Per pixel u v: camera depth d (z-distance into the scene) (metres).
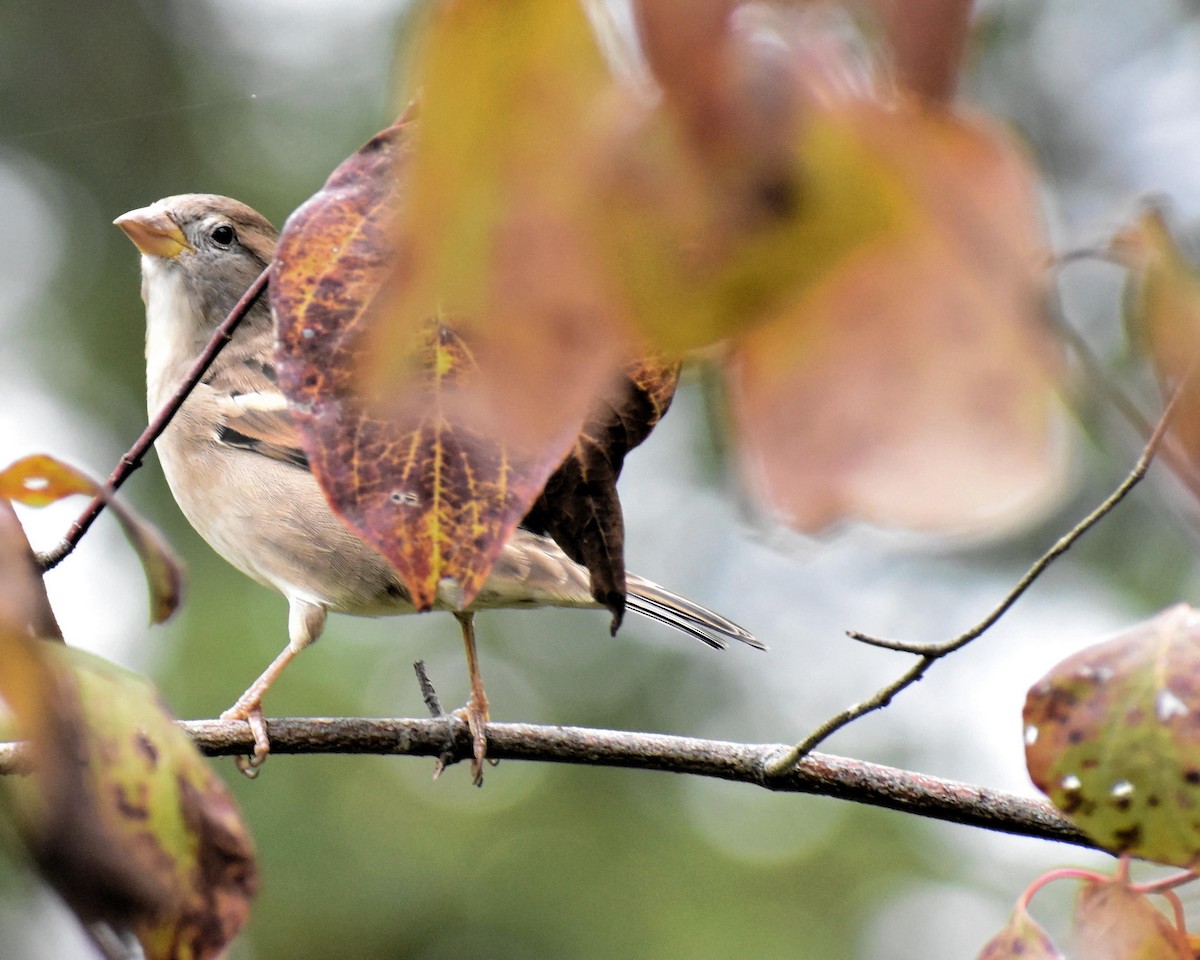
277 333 3.02
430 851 15.53
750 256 1.02
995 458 0.96
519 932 15.32
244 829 3.00
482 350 1.11
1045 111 10.92
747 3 1.02
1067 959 3.95
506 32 1.08
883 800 6.09
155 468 16.92
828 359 1.00
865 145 0.99
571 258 1.07
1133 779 3.44
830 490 0.99
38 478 3.04
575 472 4.11
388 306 1.14
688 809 16.45
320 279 3.02
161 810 2.93
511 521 3.05
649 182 1.05
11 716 2.29
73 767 2.43
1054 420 0.96
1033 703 3.55
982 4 0.99
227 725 6.82
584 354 1.08
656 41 1.02
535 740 6.79
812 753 6.20
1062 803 3.50
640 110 1.05
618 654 16.44
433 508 3.05
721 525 16.33
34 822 2.38
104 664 3.03
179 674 14.97
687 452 16.28
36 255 18.28
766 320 1.02
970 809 6.04
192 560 16.11
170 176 18.47
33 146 18.67
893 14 0.98
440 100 1.09
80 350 17.89
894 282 0.99
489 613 16.39
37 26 18.92
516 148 1.08
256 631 15.43
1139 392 1.27
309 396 3.02
